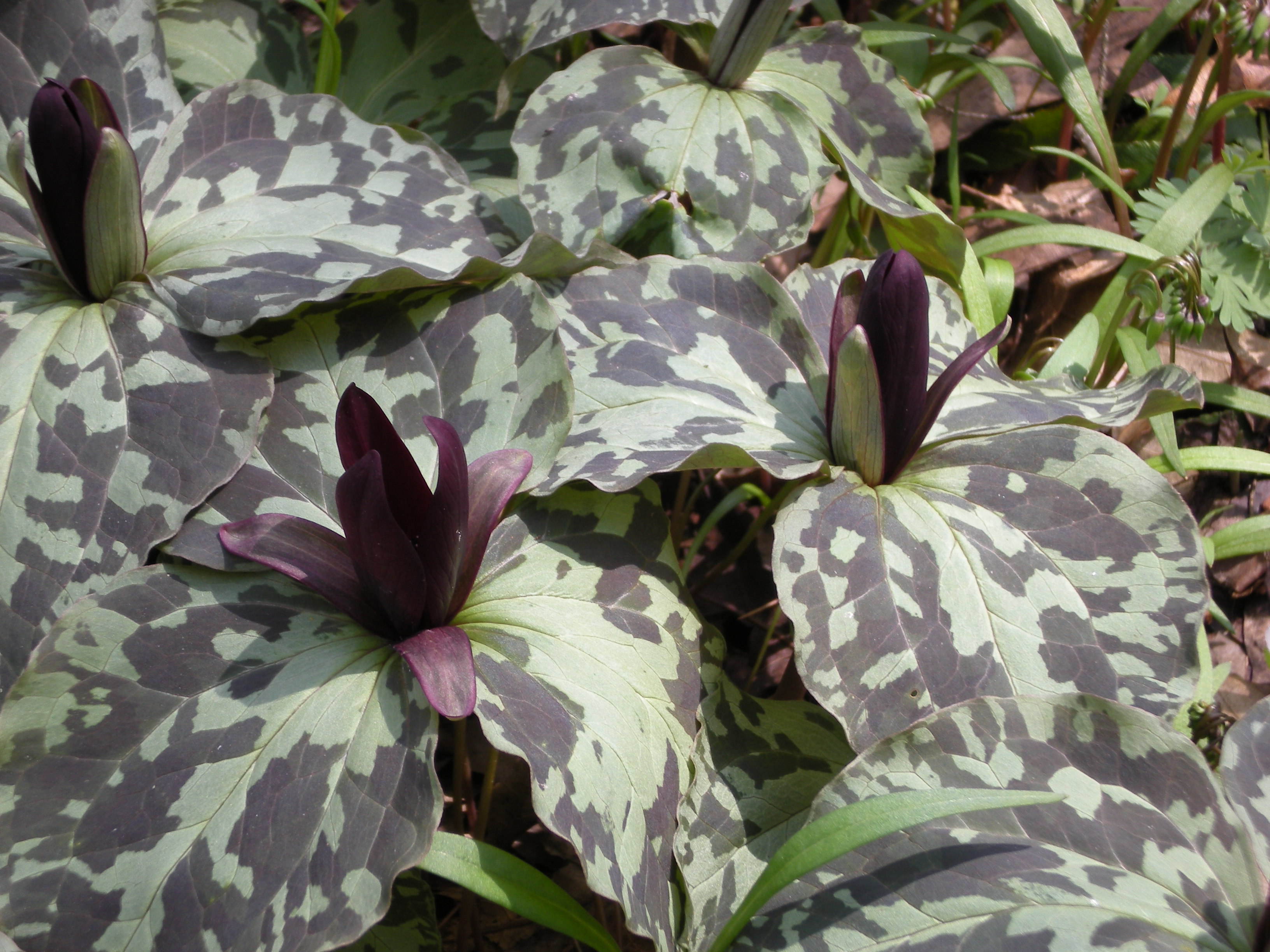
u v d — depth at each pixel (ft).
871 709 0.89
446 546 0.83
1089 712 0.87
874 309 0.94
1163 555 0.94
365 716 0.83
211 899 0.77
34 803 0.80
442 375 0.98
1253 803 0.82
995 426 1.03
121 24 1.12
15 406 0.92
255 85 1.12
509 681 0.85
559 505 0.97
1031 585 0.94
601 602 0.93
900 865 0.82
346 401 0.82
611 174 1.16
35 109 0.89
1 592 0.87
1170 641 0.91
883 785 0.86
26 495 0.89
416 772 0.80
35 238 1.04
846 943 0.80
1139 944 0.76
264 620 0.87
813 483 0.99
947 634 0.92
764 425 1.02
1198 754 0.84
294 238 1.03
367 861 0.78
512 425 0.96
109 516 0.90
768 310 1.09
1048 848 0.82
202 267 0.99
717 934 0.88
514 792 1.18
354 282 0.96
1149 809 0.83
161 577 0.87
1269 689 1.23
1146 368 1.24
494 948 1.10
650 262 1.10
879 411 0.94
